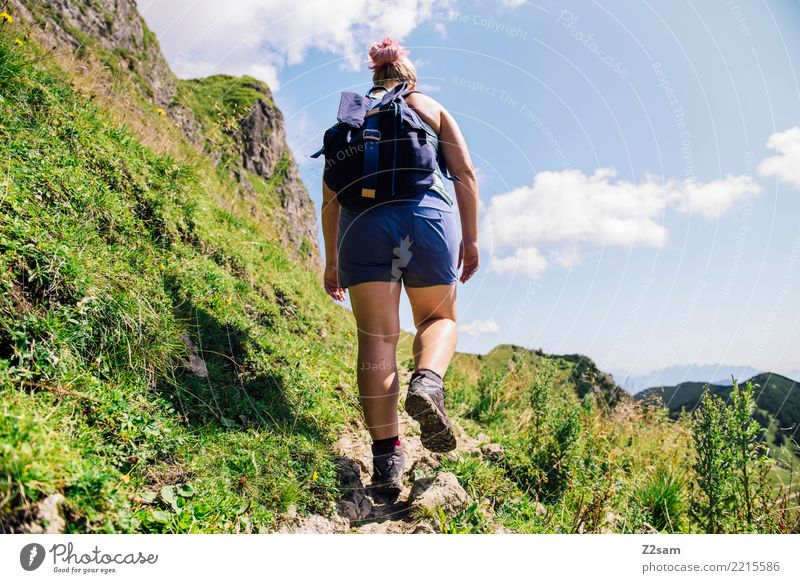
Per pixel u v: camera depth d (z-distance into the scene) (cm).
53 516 161
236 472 238
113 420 219
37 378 211
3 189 258
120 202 356
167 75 2305
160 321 289
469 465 319
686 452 463
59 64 474
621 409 532
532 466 359
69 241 271
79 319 244
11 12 461
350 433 344
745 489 339
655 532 335
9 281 224
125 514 182
